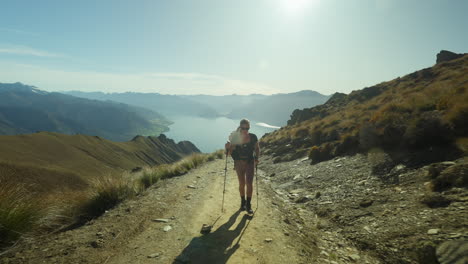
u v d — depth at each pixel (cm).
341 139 1451
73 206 655
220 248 451
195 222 579
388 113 1308
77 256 412
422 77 3033
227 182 1079
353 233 560
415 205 579
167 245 461
